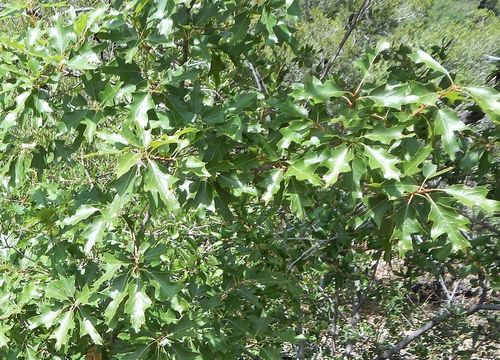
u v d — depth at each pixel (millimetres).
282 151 2191
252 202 3580
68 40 2154
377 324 4484
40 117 2186
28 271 2771
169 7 2121
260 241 3316
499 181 3080
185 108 2180
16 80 2398
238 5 2467
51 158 2648
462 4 12062
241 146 2420
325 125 2174
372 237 3412
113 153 1899
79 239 2695
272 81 3482
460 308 3842
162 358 2178
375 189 2115
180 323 2240
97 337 2223
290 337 2689
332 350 4102
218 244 3406
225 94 3037
